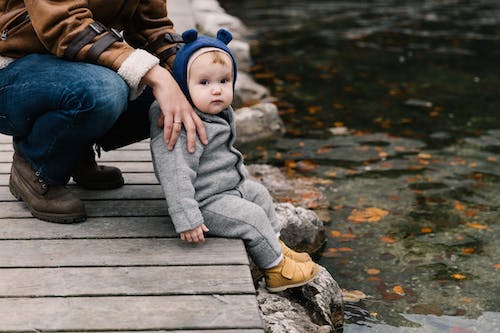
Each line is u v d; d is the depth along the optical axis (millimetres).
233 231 3000
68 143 2934
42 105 2855
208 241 3002
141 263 2811
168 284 2666
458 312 3531
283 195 4918
